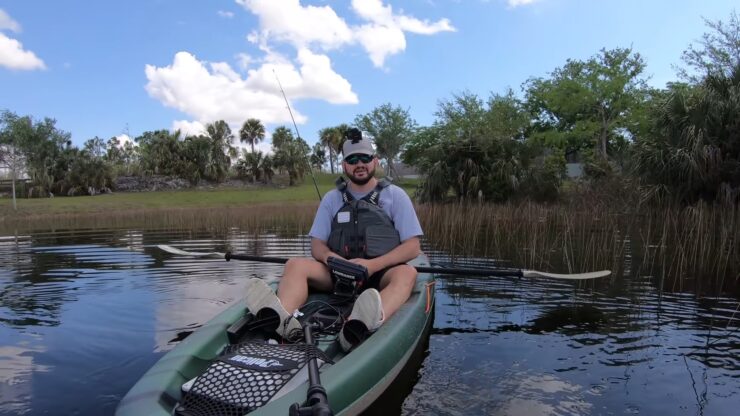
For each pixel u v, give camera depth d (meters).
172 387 2.36
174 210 26.62
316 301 3.40
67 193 41.78
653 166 10.89
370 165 3.90
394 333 2.98
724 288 5.41
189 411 2.22
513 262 7.12
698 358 3.49
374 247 3.79
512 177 16.06
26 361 3.52
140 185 46.75
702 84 11.27
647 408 2.79
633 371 3.29
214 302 5.15
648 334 3.99
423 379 3.18
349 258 3.84
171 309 4.88
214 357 2.77
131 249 9.52
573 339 3.90
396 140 57.91
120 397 2.95
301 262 3.53
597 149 30.11
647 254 7.33
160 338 4.02
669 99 11.20
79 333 4.14
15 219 22.53
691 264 6.61
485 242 9.30
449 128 35.16
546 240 9.07
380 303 2.86
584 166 17.22
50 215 25.39
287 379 2.29
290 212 20.42
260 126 59.22
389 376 2.87
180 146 49.50
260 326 2.95
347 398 2.40
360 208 3.85
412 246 3.83
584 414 2.74
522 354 3.60
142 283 6.09
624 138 34.06
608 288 5.53
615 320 4.36
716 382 3.11
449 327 4.23
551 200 16.53
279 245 9.76
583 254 7.56
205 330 2.95
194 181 48.69
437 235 10.38
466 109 35.62
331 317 3.20
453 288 5.69
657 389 3.02
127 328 4.28
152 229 14.38
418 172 18.53
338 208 3.98
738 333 3.98
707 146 9.96
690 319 4.35
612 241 8.19
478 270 4.00
